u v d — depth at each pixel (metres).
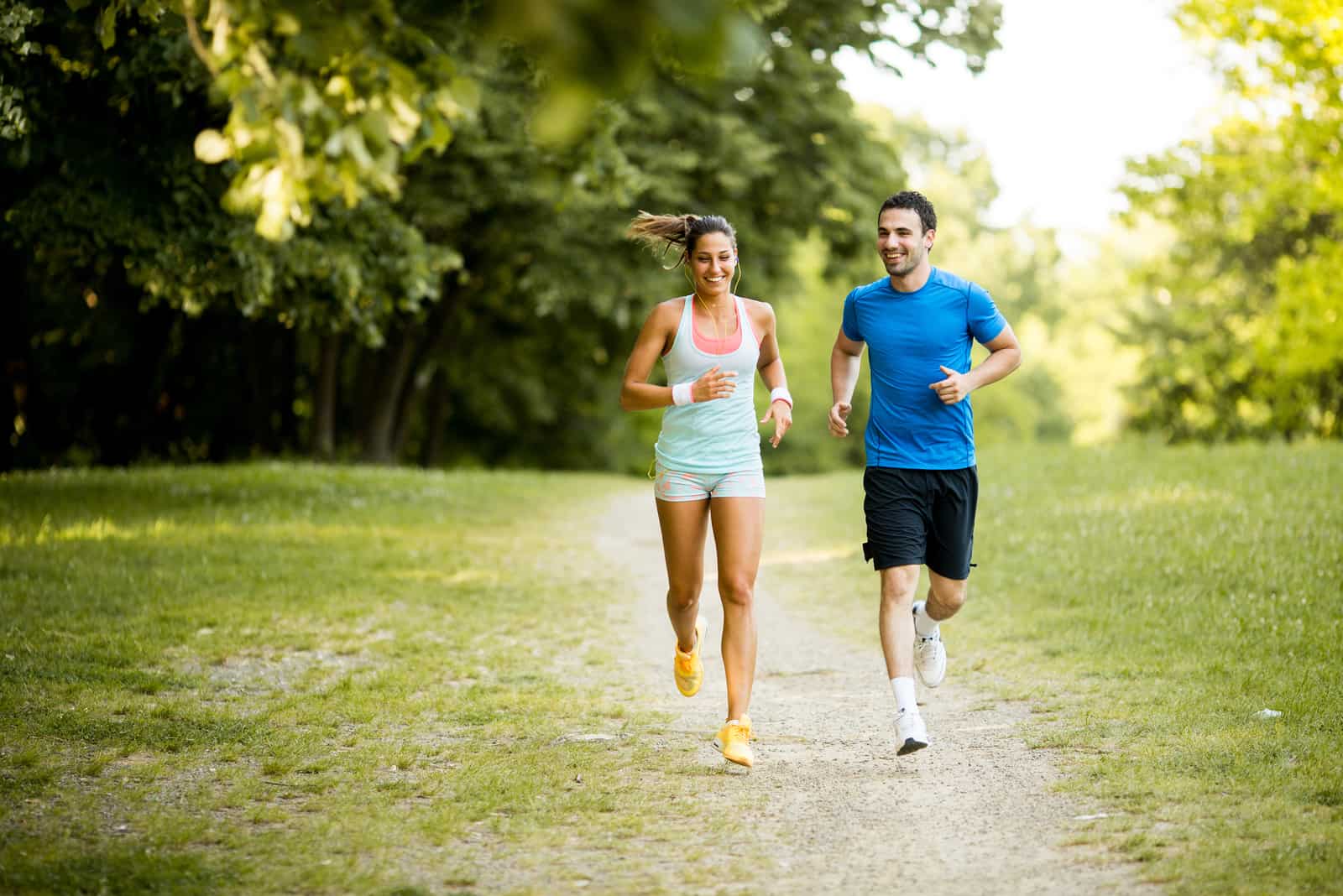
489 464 57.06
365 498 22.89
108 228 16.97
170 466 27.36
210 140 5.18
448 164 25.72
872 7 24.94
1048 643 10.56
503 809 6.48
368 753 7.50
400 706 8.66
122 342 32.41
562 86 3.12
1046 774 6.89
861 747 7.77
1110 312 57.75
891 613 7.40
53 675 9.02
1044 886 5.25
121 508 18.80
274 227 5.20
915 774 7.06
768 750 7.71
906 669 7.30
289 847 5.83
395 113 5.21
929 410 7.54
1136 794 6.36
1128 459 24.08
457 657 10.59
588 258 29.66
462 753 7.57
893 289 7.57
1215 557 13.16
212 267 18.56
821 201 27.66
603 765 7.28
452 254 22.62
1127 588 12.42
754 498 7.38
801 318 72.56
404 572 14.98
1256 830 5.65
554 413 54.41
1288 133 24.78
